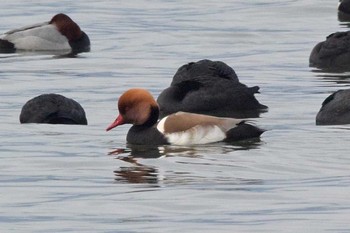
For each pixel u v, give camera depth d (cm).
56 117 1956
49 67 2620
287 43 2909
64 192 1568
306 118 1998
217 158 1714
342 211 1465
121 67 2598
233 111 2111
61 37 2917
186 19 3322
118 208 1492
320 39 2964
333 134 1836
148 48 2864
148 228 1408
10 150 1784
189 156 1728
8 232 1404
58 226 1423
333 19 3281
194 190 1559
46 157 1742
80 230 1405
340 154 1720
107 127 1944
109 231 1399
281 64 2611
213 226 1414
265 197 1527
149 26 3228
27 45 2912
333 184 1578
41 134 1881
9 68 2608
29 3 3722
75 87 2352
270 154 1727
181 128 1802
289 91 2281
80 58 2742
